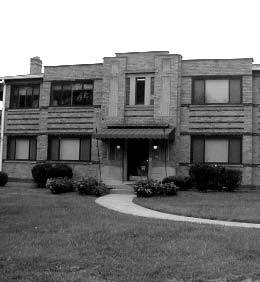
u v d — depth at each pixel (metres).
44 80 29.31
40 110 29.48
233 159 25.55
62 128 28.75
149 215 15.77
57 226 12.82
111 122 27.12
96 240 10.92
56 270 8.46
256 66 25.50
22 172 29.84
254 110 25.66
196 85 26.33
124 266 8.69
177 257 9.35
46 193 22.50
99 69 28.12
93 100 28.14
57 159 28.83
